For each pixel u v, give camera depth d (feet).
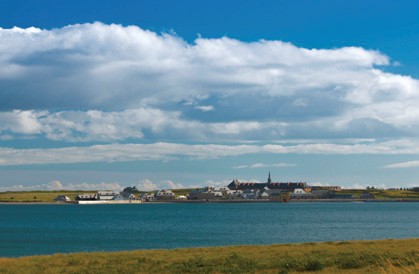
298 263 156.15
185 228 512.63
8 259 186.19
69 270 155.02
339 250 195.62
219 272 148.77
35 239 399.85
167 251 209.26
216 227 520.01
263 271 148.97
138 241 364.99
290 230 461.37
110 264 167.43
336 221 609.42
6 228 556.51
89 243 356.79
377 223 563.48
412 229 465.47
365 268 150.10
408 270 131.64
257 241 348.59
